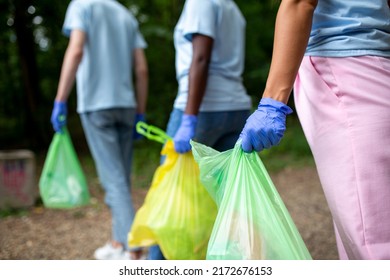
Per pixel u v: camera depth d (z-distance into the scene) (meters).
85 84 4.32
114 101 4.34
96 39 4.35
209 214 3.14
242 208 2.08
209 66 3.30
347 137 2.05
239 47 3.54
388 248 1.96
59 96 4.45
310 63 2.20
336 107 2.11
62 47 12.09
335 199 2.08
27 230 5.45
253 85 12.59
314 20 2.21
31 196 6.35
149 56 12.20
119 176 4.32
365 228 1.99
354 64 2.09
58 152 4.88
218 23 3.31
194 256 3.11
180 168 3.19
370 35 2.11
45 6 10.80
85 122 4.39
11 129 12.99
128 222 4.19
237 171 2.12
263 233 2.05
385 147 2.00
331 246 4.57
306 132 2.27
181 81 3.46
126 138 4.58
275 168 8.96
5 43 12.38
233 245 2.06
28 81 11.59
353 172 2.02
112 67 4.38
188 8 3.24
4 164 6.18
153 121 11.31
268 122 1.98
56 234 5.29
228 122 3.42
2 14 10.80
